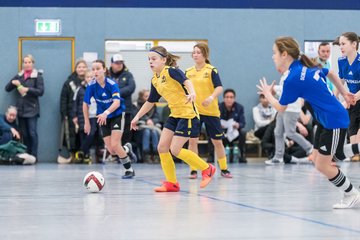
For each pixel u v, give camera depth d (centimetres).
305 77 795
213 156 2050
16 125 2086
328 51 1697
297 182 1259
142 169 1716
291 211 782
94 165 1942
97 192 1046
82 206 845
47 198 955
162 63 1077
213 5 2244
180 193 1028
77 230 636
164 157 1062
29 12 2177
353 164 1967
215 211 784
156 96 1110
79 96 2069
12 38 2172
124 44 2219
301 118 2067
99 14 2203
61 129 2127
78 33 2195
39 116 2159
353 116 1188
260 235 598
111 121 1356
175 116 1073
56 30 2181
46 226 665
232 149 2095
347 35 1118
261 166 1877
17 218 730
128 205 854
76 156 2080
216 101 1381
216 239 578
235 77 2255
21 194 1020
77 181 1296
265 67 2264
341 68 1146
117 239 582
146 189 1103
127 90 1917
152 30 2225
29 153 2123
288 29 2269
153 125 2062
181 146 1066
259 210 793
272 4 2264
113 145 1356
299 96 812
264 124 2155
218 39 2247
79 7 2195
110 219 715
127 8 2212
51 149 2173
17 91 2147
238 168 1772
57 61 2186
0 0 2166
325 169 811
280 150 2011
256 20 2259
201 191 1064
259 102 2250
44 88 2173
